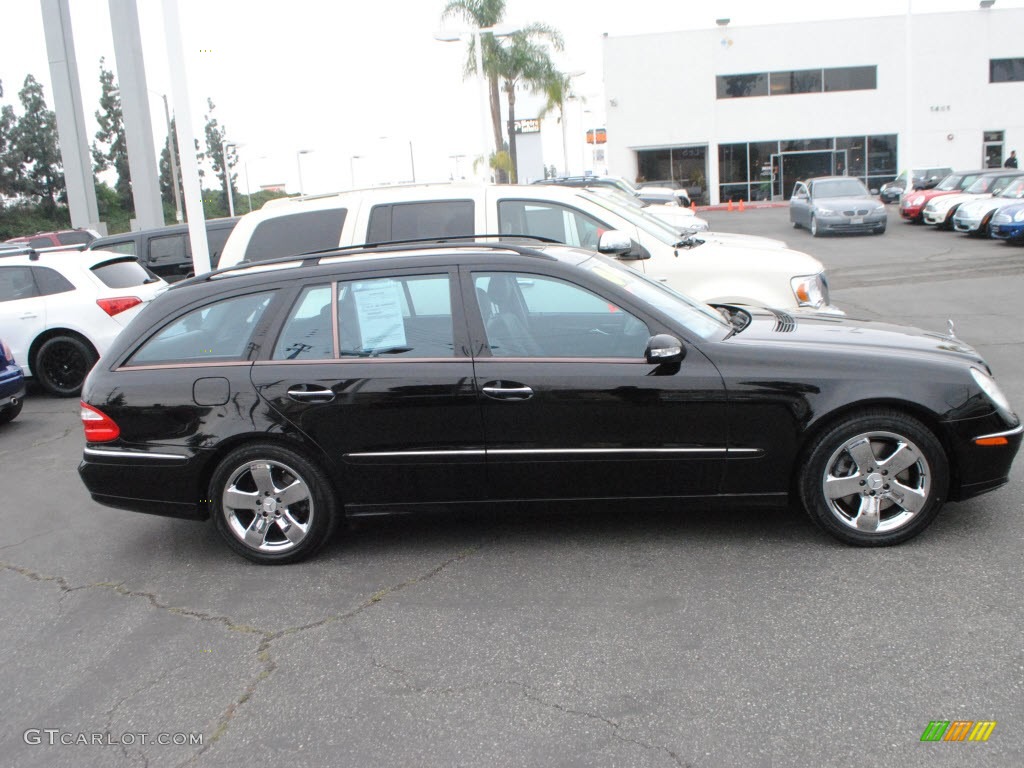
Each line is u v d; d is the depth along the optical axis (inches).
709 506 181.3
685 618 154.5
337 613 166.7
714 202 1763.0
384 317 185.5
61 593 186.5
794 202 1069.1
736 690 131.8
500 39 1344.7
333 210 313.6
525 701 133.0
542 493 182.9
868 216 922.1
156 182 1002.7
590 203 310.0
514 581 174.4
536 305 182.9
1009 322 414.6
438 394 179.2
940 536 180.2
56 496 257.1
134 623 169.5
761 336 185.5
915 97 1679.4
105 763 126.5
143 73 983.6
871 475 174.6
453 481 183.3
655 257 296.5
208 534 216.4
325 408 182.2
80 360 411.5
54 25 1022.4
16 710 142.0
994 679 130.2
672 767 115.6
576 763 117.7
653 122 1749.5
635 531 194.5
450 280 184.9
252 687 143.0
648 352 172.7
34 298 409.1
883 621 148.6
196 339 191.2
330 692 139.7
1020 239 730.8
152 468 189.3
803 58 1689.2
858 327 196.9
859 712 124.5
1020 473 213.2
